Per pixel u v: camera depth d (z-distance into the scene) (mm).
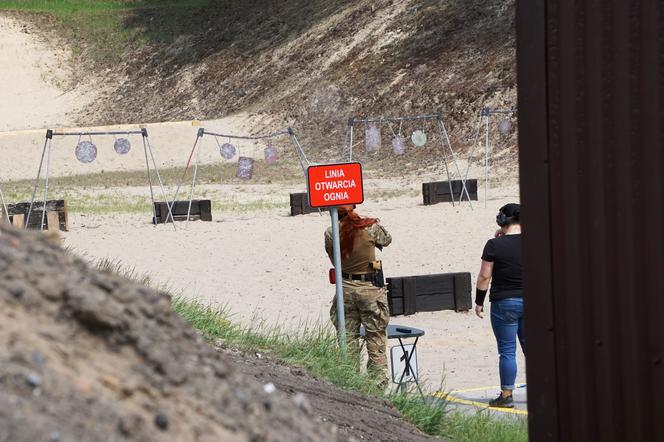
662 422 8578
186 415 5840
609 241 8914
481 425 17156
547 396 9539
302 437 6613
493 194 72062
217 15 186250
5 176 119562
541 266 9523
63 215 57094
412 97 129000
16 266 6109
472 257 43000
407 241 48000
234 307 33719
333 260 19422
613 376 8961
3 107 173625
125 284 6785
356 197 18750
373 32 151500
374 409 14945
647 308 8641
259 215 64125
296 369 16141
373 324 19266
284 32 170000
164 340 6379
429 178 100000
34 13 198625
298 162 123125
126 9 197500
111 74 182250
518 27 9594
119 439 5172
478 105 117938
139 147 129875
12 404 4945
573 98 9141
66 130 132250
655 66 8500
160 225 57969
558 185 9352
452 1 144875
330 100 140125
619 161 8797
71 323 5969
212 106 161000
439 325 31016
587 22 8961
